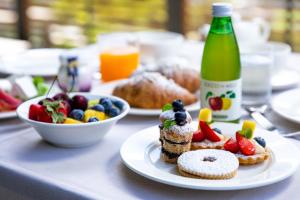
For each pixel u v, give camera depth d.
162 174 0.78
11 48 3.09
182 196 0.76
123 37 1.60
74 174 0.84
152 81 1.20
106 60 1.48
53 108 0.94
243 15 2.68
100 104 1.01
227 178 0.77
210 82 1.04
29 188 0.84
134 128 1.08
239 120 1.07
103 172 0.85
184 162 0.80
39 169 0.86
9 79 1.35
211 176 0.76
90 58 1.58
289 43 2.62
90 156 0.92
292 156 0.85
